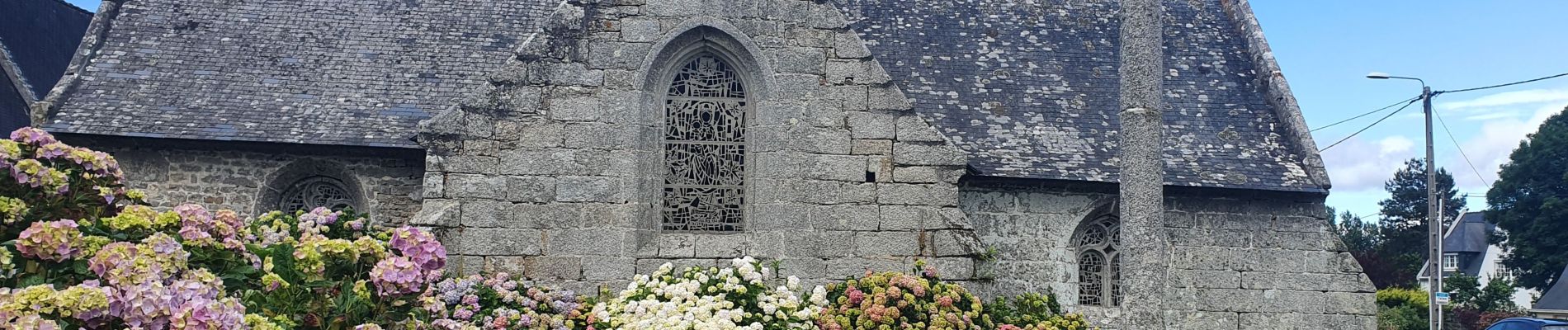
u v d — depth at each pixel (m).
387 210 15.33
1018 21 18.88
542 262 12.85
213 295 6.58
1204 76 18.41
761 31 13.53
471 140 12.91
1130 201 10.77
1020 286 15.98
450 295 11.28
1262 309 16.48
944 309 11.95
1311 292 16.66
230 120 15.34
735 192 13.59
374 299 7.70
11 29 20.02
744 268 11.94
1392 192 77.69
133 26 16.89
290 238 8.73
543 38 13.21
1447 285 47.69
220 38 16.95
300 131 15.27
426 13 17.88
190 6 17.42
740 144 13.66
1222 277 16.44
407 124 15.66
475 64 17.05
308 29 17.31
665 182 13.52
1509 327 22.42
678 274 13.05
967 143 16.20
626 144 13.18
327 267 7.71
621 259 12.98
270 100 15.88
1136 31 10.95
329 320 7.59
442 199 12.79
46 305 5.69
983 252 13.39
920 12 18.67
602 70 13.26
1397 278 46.62
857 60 13.60
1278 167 16.88
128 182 14.98
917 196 13.48
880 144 13.52
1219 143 17.17
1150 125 10.81
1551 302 41.56
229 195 15.14
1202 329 16.25
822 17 13.63
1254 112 17.89
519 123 13.02
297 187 15.66
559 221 12.95
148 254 6.65
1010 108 17.09
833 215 13.33
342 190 15.75
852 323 11.95
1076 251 16.45
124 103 15.45
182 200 15.01
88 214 7.85
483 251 12.75
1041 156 16.25
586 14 13.33
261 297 7.59
